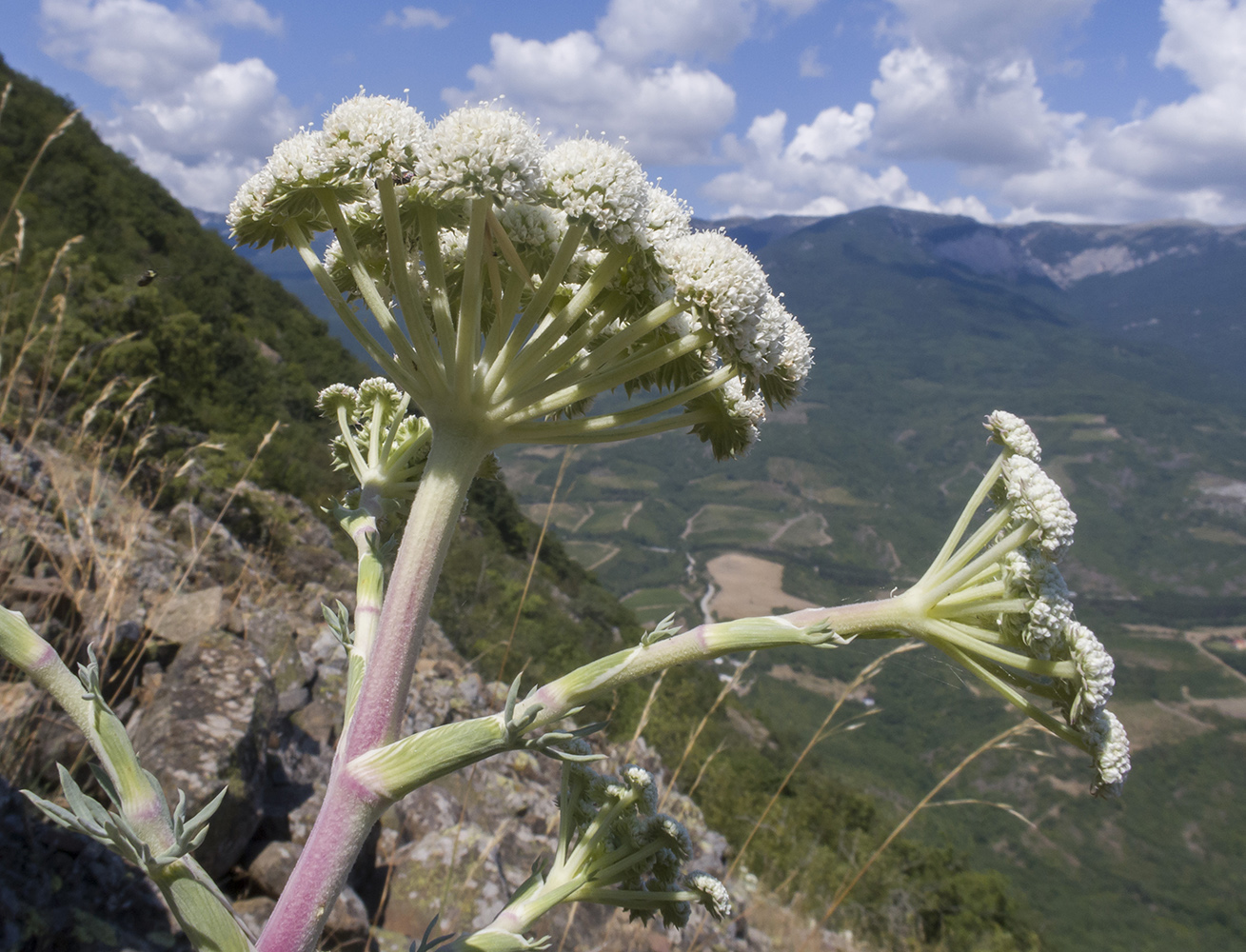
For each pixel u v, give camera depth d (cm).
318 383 5331
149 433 715
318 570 1619
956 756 13912
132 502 873
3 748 440
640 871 201
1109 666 171
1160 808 15162
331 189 181
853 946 1262
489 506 4281
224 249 6353
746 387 187
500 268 200
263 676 657
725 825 1524
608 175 161
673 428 188
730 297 172
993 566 187
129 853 130
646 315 185
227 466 1759
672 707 1395
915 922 1641
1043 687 193
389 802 146
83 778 479
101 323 1820
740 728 4241
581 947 634
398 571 166
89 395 910
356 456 234
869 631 186
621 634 3562
